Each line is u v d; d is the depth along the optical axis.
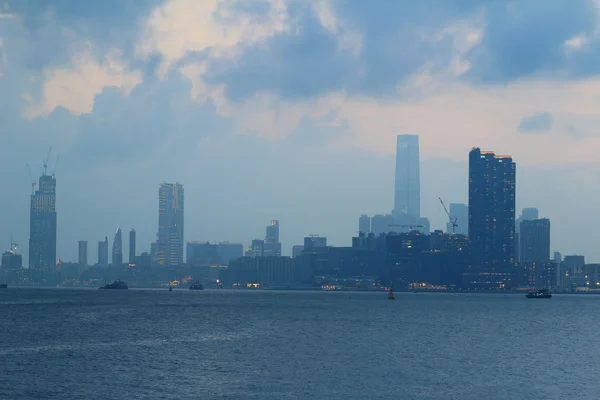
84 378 150.88
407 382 147.00
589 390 139.38
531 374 158.38
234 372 159.12
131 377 152.25
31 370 161.38
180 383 145.25
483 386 143.12
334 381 147.75
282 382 146.38
